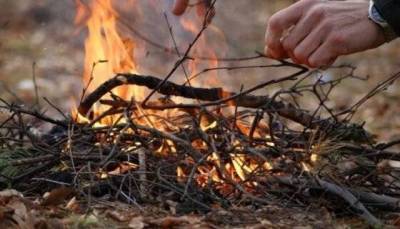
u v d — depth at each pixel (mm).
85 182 3473
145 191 3350
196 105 3572
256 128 3877
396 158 3662
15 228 3004
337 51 3125
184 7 3986
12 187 3488
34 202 3252
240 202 3357
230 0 15336
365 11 3127
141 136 3615
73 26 12992
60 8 13297
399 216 3305
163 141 3576
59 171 3549
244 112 3816
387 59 12336
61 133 4035
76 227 3018
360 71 11406
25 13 13539
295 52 3146
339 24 3109
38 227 2971
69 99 9227
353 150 3689
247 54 12352
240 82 10422
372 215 3301
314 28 3125
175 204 3240
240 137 3580
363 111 8812
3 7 13781
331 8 3125
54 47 12156
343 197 3314
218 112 3756
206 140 3406
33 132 4395
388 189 3719
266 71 11250
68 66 11086
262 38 13469
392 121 8281
